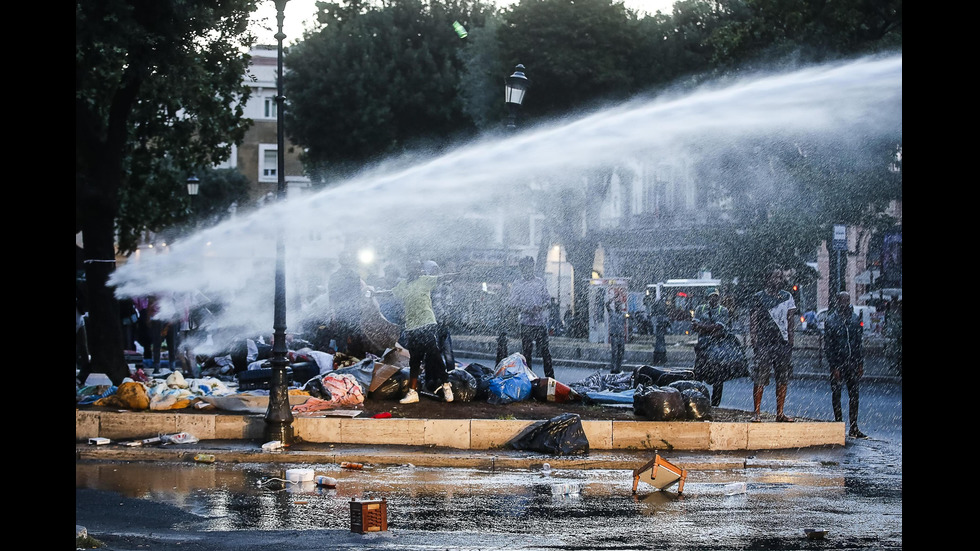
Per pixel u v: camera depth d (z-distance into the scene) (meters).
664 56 53.06
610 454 16.16
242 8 23.75
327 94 65.88
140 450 15.62
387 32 67.00
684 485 13.25
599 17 50.84
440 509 11.49
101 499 11.97
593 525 10.54
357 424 16.66
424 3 68.25
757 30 37.00
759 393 18.30
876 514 11.30
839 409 19.19
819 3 34.34
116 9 20.92
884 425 21.02
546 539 9.73
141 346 35.59
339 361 22.56
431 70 66.25
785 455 16.47
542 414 17.97
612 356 33.88
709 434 16.92
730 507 11.75
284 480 13.36
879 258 44.62
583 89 51.06
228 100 29.94
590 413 18.08
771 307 18.20
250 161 86.00
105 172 22.25
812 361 38.88
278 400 16.28
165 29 21.94
